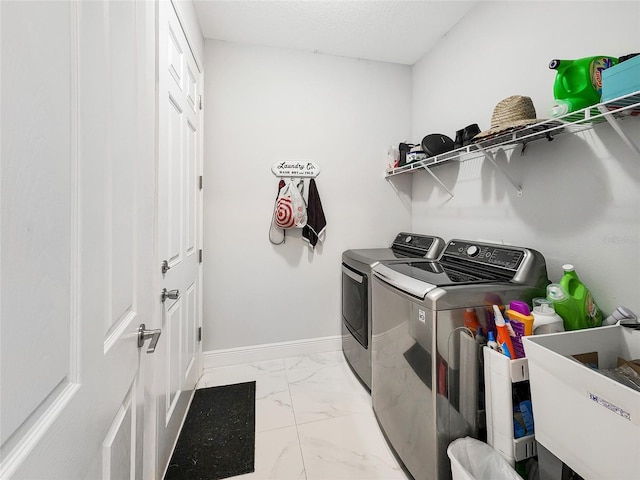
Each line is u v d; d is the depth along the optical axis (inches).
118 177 24.0
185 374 61.2
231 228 82.4
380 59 91.1
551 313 39.8
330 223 90.2
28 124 12.7
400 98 94.7
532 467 38.7
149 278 33.9
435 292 41.5
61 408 15.3
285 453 52.6
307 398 68.6
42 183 13.7
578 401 28.4
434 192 84.4
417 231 93.4
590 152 44.4
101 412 20.5
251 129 82.7
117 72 23.7
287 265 87.3
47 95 14.0
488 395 40.1
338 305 91.8
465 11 69.8
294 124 85.7
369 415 62.8
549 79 50.7
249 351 85.0
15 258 12.0
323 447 54.2
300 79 85.8
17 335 12.1
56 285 15.0
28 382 12.7
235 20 72.0
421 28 75.9
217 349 82.9
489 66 63.9
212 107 79.8
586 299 41.7
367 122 92.0
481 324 42.6
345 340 86.4
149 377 39.5
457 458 39.0
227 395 69.6
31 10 12.9
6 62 11.4
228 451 52.9
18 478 11.8
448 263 63.7
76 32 16.8
